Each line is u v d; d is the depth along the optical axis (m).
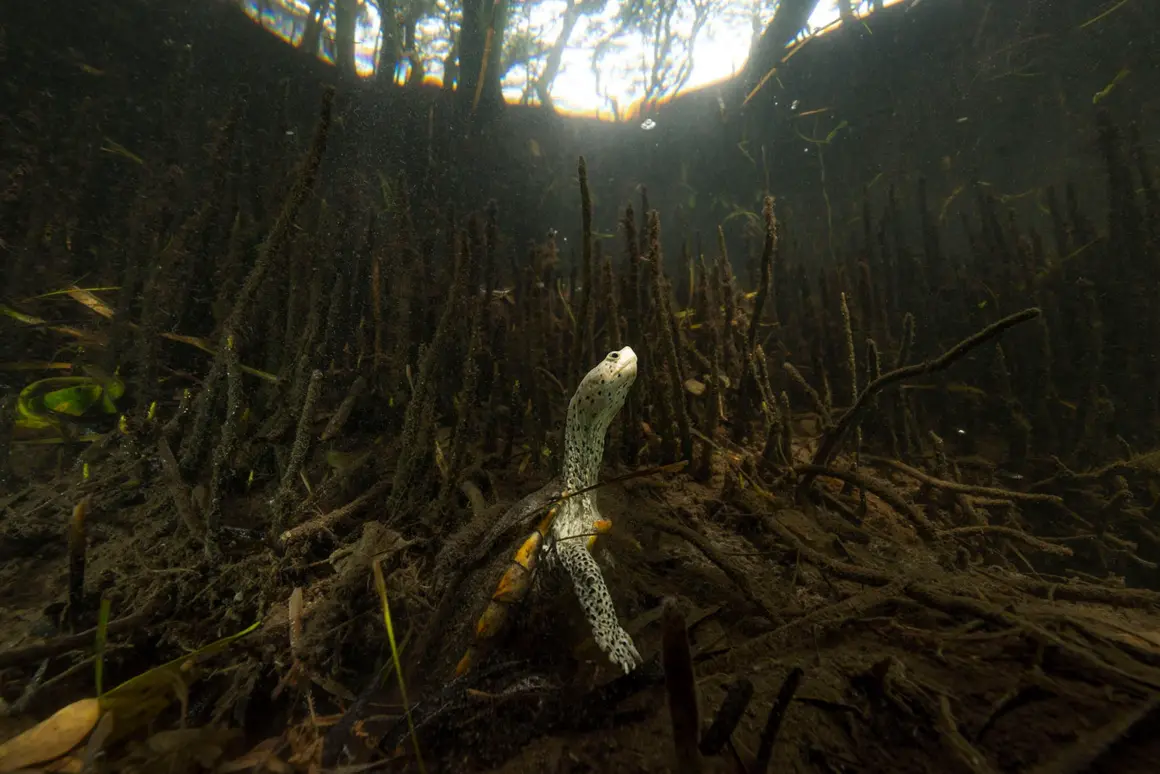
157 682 0.17
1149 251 0.47
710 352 0.44
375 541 0.23
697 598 0.24
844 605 0.20
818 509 0.32
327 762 0.17
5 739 0.17
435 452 0.30
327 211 0.49
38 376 0.35
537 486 0.33
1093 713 0.14
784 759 0.14
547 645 0.22
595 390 0.26
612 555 0.27
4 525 0.26
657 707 0.17
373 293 0.40
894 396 0.41
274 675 0.20
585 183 0.29
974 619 0.19
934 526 0.28
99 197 0.48
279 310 0.36
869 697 0.16
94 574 0.23
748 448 0.40
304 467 0.29
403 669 0.19
